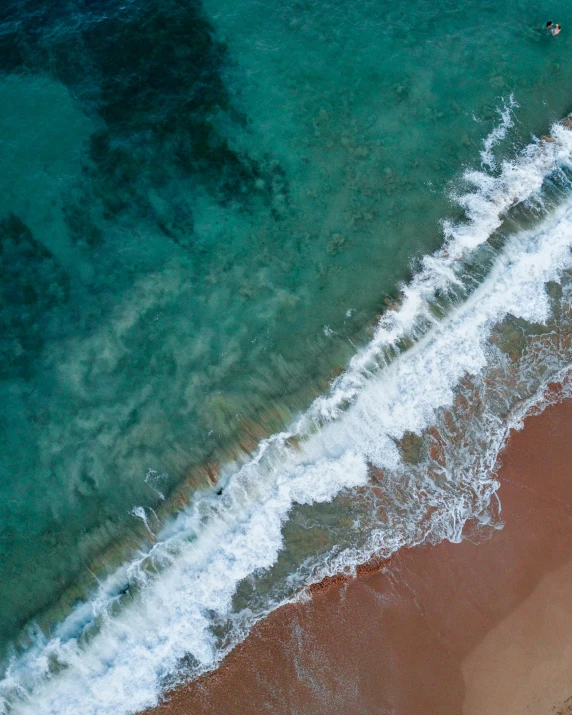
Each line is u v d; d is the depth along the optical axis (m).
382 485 18.34
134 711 16.30
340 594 17.30
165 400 19.66
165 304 20.78
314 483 18.33
